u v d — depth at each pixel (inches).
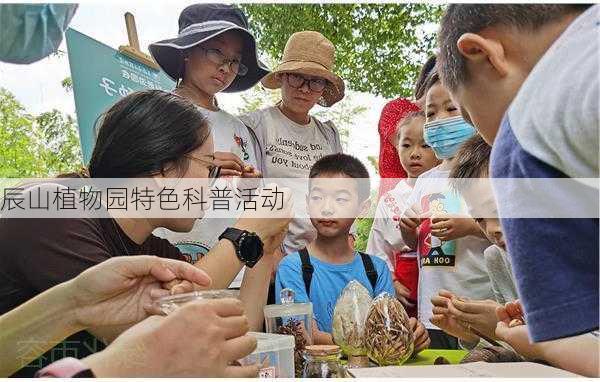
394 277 62.2
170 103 38.8
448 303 39.1
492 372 26.9
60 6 48.9
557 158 22.7
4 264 35.1
